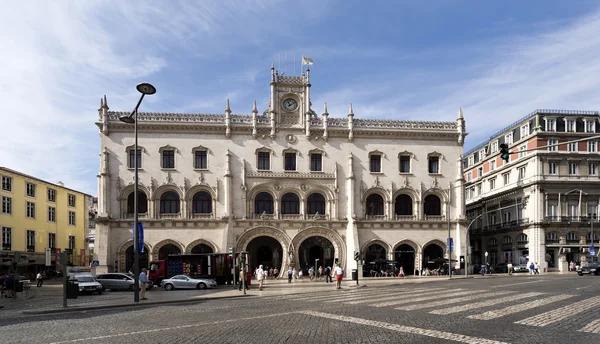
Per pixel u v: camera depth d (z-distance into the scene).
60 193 80.25
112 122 58.22
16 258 38.88
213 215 59.22
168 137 59.72
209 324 19.70
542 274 62.34
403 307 23.95
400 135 63.88
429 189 63.62
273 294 35.28
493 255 85.69
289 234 60.09
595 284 37.31
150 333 17.80
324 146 62.59
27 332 18.98
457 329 17.11
